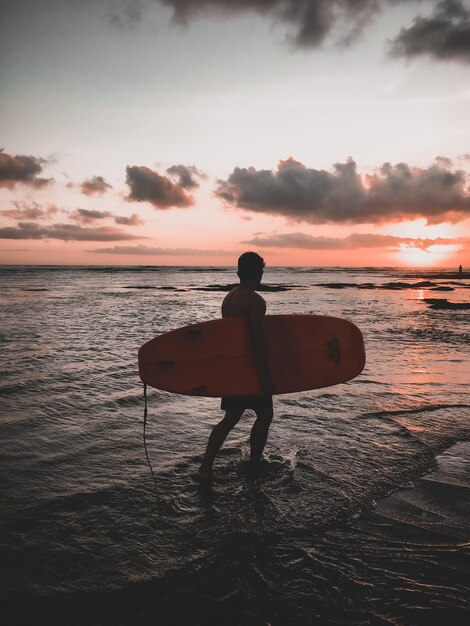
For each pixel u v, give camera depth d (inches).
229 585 83.0
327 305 813.2
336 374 138.6
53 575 84.6
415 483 124.2
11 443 147.6
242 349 128.2
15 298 887.1
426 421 175.9
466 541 97.6
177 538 97.4
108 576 84.7
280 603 78.4
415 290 1430.9
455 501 114.7
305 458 139.5
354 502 113.5
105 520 103.8
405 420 177.2
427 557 91.8
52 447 145.7
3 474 125.4
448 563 89.9
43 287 1373.0
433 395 213.9
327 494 117.3
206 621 74.1
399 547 95.2
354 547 95.1
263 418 129.6
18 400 194.2
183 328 128.0
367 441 154.3
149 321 519.2
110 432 160.4
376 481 125.0
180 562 89.3
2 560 88.4
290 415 181.6
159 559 90.0
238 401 126.6
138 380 234.4
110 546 94.0
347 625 73.4
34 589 80.7
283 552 93.1
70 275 2652.6
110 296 1008.9
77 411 182.4
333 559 91.0
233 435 159.8
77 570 86.2
